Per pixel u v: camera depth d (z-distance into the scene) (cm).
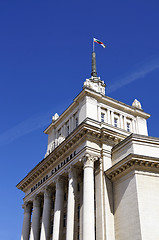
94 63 6788
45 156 6116
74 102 5556
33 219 5697
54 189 5584
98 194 4422
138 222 3803
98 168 4606
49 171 5616
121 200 4228
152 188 4088
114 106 5612
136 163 4166
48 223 5225
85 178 4362
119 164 4300
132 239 3816
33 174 6016
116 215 4225
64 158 5181
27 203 6266
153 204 3975
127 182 4212
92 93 5300
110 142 4809
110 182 4500
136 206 3922
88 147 4572
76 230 4569
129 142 4441
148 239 3700
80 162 4678
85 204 4162
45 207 5350
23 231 6047
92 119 4869
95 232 4338
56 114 6475
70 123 5644
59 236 4647
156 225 3838
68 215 4416
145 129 5831
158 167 4238
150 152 4372
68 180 5084
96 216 4306
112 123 5400
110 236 4075
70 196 4559
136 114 5869
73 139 4850
